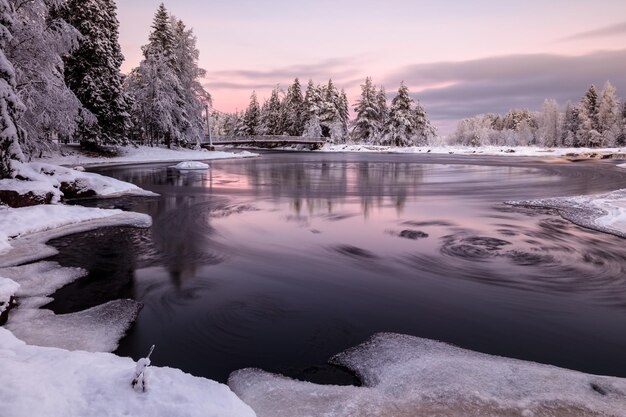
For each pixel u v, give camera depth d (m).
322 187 25.59
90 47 36.12
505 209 17.50
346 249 11.28
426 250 11.16
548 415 4.20
